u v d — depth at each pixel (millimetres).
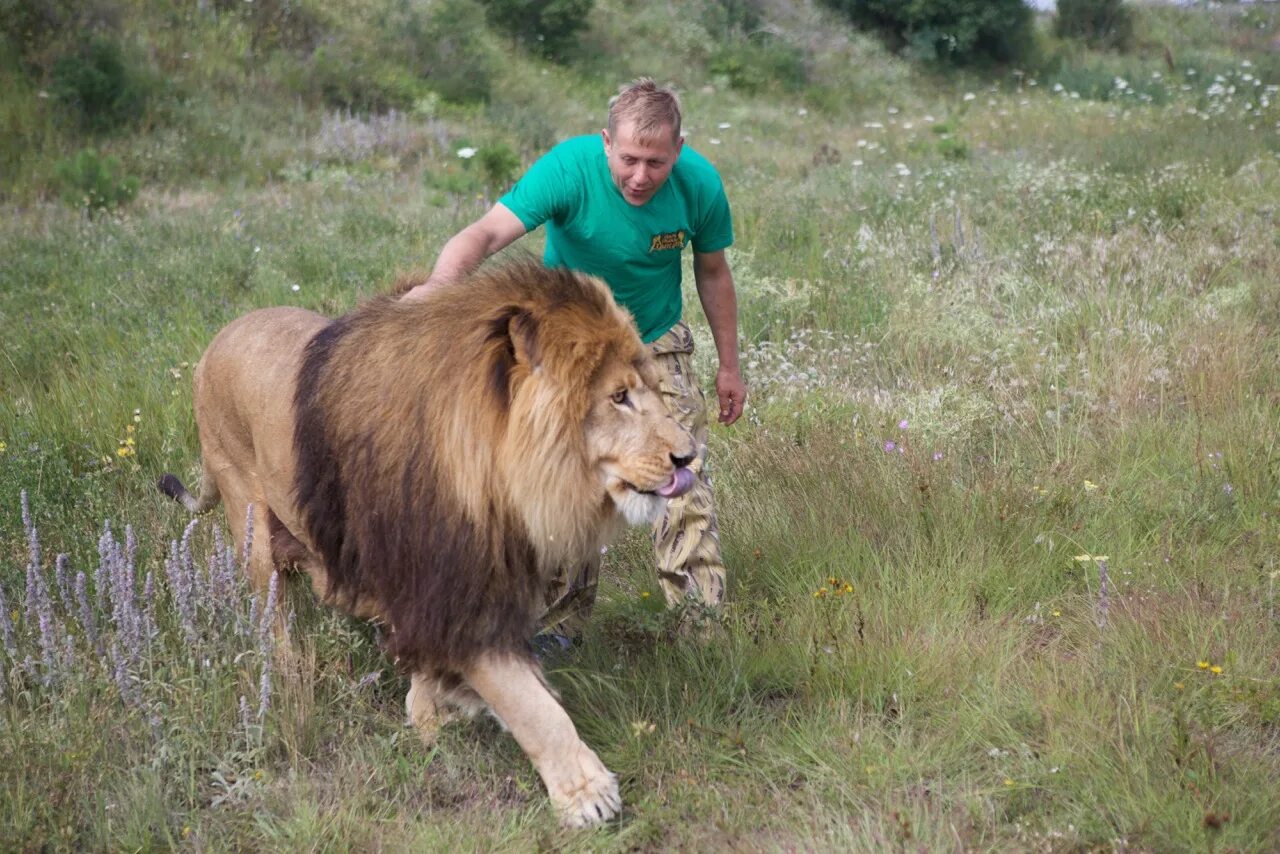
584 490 3361
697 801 3549
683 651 4238
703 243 4496
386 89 20344
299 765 3840
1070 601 4629
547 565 3494
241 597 4223
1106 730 3652
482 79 22000
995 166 13828
